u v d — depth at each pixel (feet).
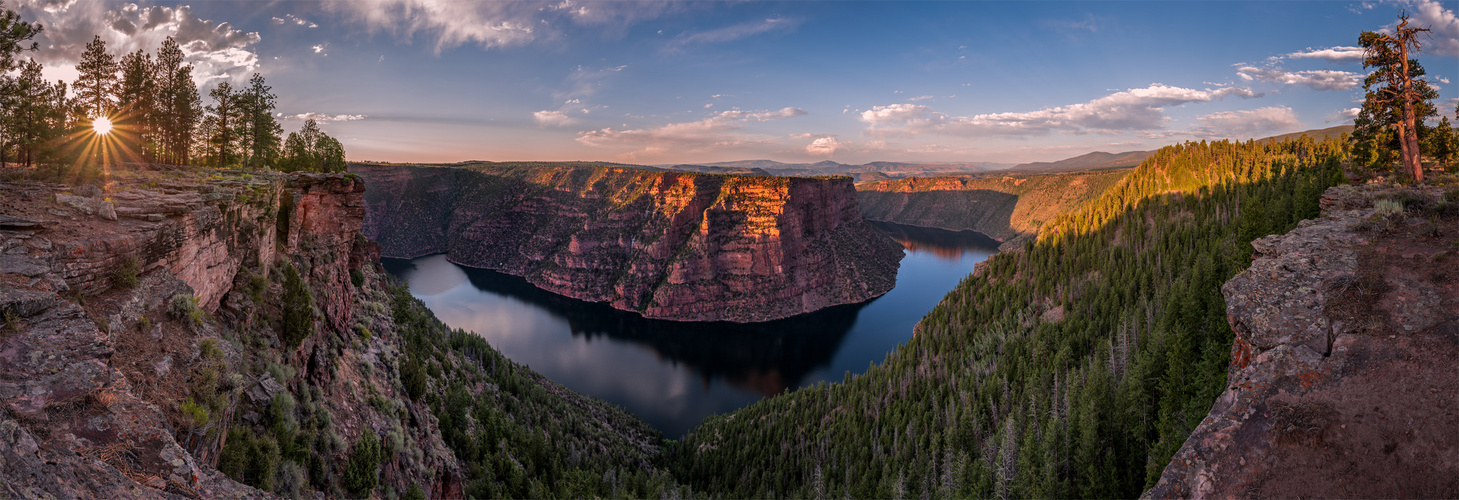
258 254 132.87
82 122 206.08
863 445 391.65
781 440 440.45
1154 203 640.17
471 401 266.77
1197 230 477.36
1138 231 586.45
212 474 57.16
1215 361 166.40
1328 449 67.62
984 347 498.28
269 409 94.73
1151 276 446.60
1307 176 424.46
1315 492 64.54
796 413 481.05
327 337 166.20
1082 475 238.07
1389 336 77.51
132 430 51.24
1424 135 224.33
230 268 116.88
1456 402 66.44
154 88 238.89
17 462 39.32
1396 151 262.06
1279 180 472.44
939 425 386.11
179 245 92.94
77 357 53.88
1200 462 72.84
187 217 96.22
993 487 280.72
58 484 40.68
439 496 166.91
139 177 125.59
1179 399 180.75
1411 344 75.20
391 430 151.53
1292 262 99.66
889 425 410.11
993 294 613.52
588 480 282.77
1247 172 610.65
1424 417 66.54
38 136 163.94
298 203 185.57
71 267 68.59
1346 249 100.48
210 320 97.71
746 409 538.47
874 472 352.28
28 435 42.52
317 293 179.01
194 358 76.69
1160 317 331.77
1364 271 91.25
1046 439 258.16
